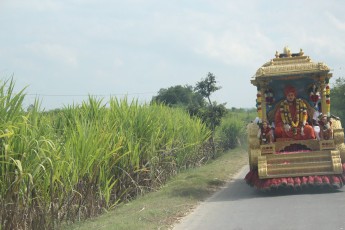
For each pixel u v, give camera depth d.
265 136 10.26
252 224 6.71
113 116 11.03
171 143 13.16
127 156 10.21
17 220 6.55
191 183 11.66
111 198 9.59
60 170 7.37
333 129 10.02
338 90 26.55
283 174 9.64
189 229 6.75
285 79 10.92
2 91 6.67
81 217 8.12
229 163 17.47
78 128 8.23
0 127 6.33
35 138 6.98
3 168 6.43
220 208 8.42
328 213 7.08
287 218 6.94
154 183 11.59
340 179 9.53
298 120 10.56
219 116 21.83
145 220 7.33
